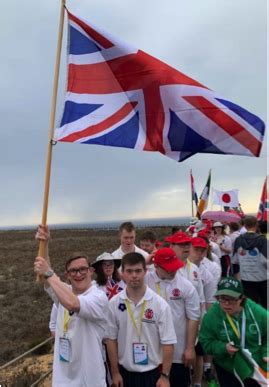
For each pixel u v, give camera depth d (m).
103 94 2.37
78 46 2.39
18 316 6.48
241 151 2.34
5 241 25.98
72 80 2.38
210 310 1.92
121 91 2.36
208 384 2.84
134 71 2.35
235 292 1.79
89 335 1.81
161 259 2.22
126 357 1.97
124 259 1.99
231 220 5.25
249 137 2.32
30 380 3.75
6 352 4.72
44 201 1.97
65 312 1.85
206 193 6.12
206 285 2.83
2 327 5.82
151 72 2.34
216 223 5.07
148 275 2.30
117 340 2.00
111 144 2.32
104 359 2.05
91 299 1.79
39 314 6.58
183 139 2.36
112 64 2.36
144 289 1.99
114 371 1.98
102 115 2.35
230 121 2.32
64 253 16.62
